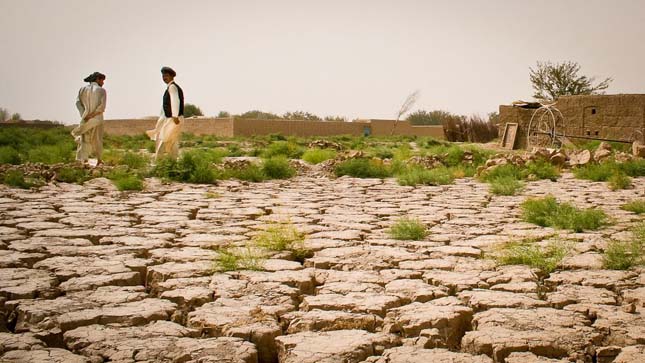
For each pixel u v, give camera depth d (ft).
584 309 15.16
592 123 96.43
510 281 17.99
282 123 172.35
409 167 62.54
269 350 13.38
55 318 14.37
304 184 50.62
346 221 29.45
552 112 94.43
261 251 21.52
